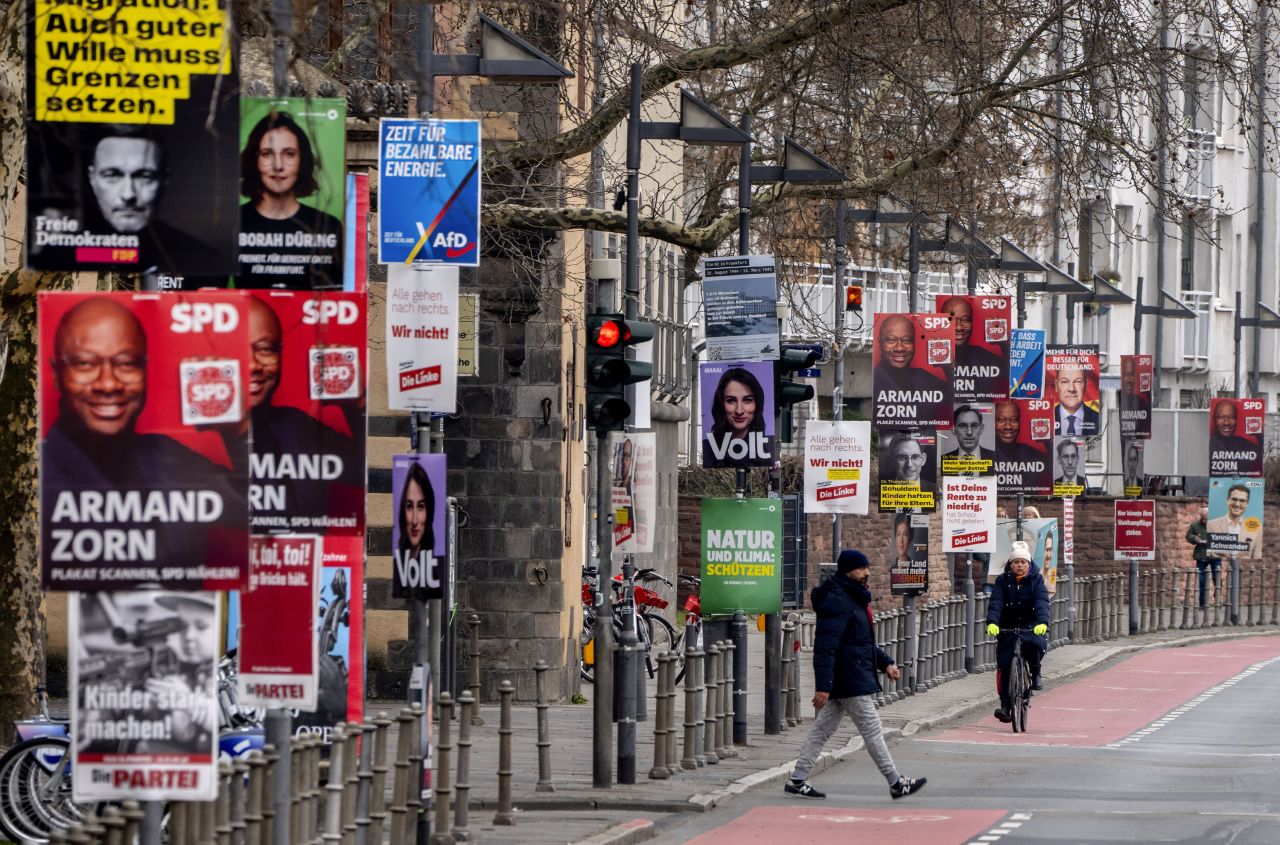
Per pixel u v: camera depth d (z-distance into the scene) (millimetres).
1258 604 173000
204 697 27703
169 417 27656
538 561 80625
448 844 44031
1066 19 71438
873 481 152250
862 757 69625
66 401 27562
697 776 59750
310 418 34844
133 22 28312
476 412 80688
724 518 68438
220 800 32438
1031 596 82062
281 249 35938
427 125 42688
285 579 33594
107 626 27641
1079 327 199500
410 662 78750
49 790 42375
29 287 43031
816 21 63312
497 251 75438
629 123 60781
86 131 28312
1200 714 90438
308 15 36656
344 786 38188
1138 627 145875
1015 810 55031
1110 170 77188
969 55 69125
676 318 129875
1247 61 75625
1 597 50750
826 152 83375
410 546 42562
